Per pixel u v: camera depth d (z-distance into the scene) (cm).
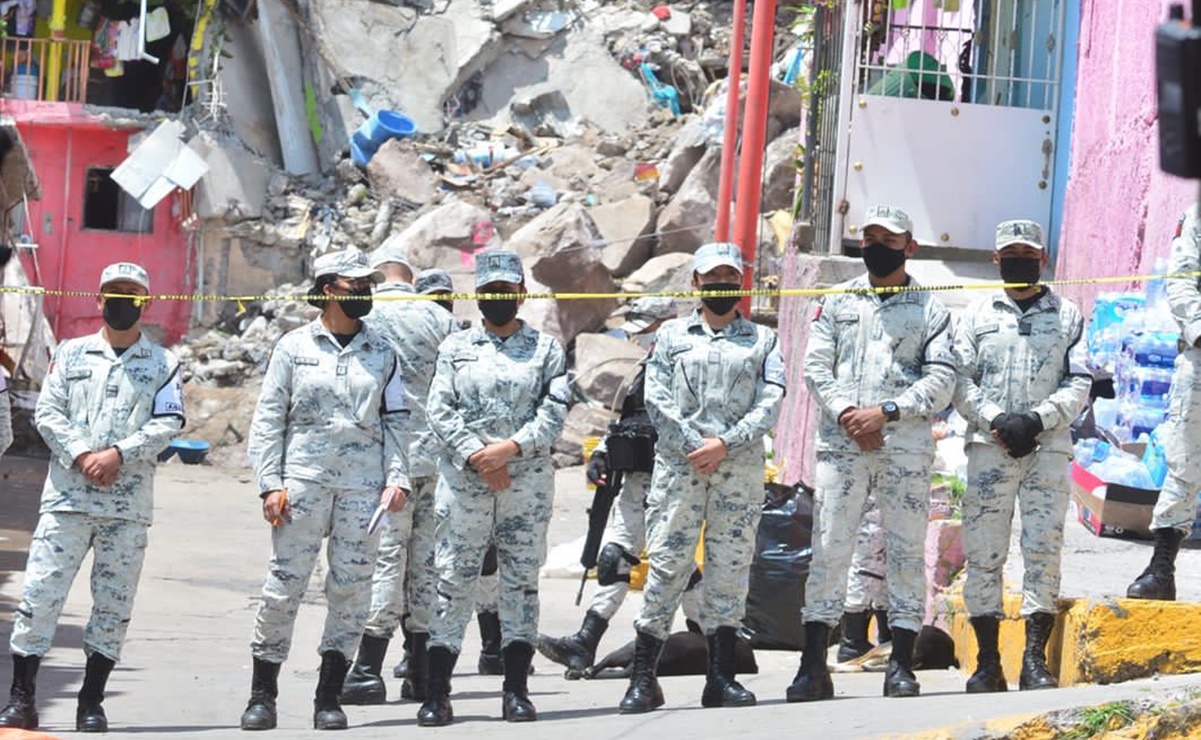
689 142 9562
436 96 10581
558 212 8969
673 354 2697
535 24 10831
